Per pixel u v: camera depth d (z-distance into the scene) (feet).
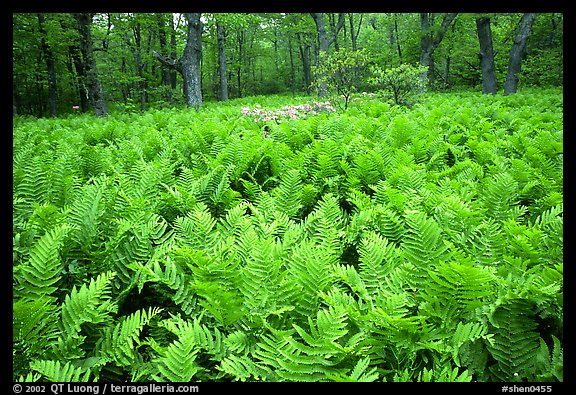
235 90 160.35
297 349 7.68
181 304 9.78
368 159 18.63
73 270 10.08
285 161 20.70
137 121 43.98
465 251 10.41
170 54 90.53
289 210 15.08
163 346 8.84
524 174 17.03
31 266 8.96
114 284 9.96
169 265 9.73
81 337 8.00
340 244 12.02
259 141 24.30
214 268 9.05
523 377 7.70
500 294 8.30
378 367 7.67
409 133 26.12
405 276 8.98
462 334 7.40
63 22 65.05
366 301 8.59
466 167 19.45
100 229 11.41
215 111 49.49
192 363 7.54
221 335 8.43
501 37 106.42
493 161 20.29
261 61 184.85
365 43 156.04
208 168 19.45
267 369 7.23
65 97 92.89
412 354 7.62
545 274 8.81
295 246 10.53
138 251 10.65
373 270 9.69
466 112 38.34
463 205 11.88
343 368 7.25
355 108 43.57
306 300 8.66
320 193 18.13
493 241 10.73
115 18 74.18
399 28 145.28
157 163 18.43
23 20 63.31
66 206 13.15
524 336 7.89
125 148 24.88
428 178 18.45
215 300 8.10
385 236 12.09
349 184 17.83
